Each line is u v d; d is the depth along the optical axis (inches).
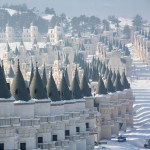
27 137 7637.8
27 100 7667.3
